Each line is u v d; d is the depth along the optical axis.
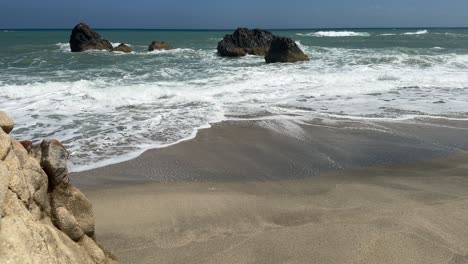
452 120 10.91
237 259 4.84
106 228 5.50
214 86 14.39
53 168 3.60
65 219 3.55
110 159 8.08
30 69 19.69
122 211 5.96
